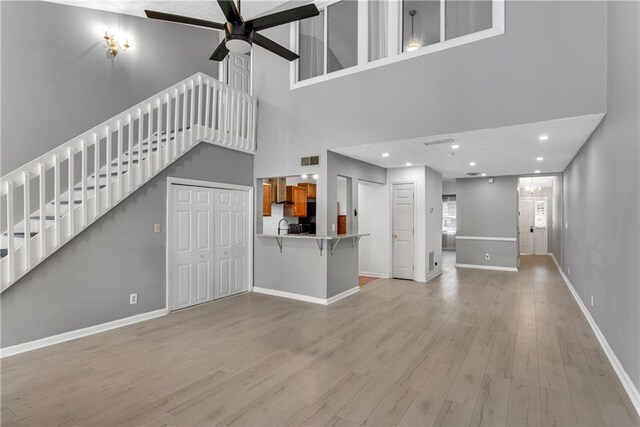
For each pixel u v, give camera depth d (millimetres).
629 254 2643
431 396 2537
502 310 4781
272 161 5668
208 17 5520
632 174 2568
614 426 2176
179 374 2889
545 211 11766
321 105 5102
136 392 2596
